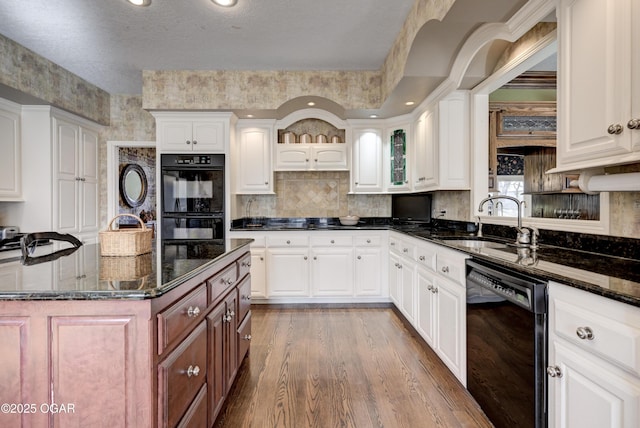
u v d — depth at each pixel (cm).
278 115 400
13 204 356
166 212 380
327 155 424
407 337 296
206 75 363
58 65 353
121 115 449
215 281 165
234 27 277
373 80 367
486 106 295
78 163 406
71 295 100
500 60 252
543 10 175
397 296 353
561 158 154
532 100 366
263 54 326
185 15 259
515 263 151
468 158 302
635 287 105
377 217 461
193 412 135
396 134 409
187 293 132
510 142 352
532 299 134
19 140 351
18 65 306
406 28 264
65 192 385
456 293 210
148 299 102
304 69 363
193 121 381
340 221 437
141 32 285
